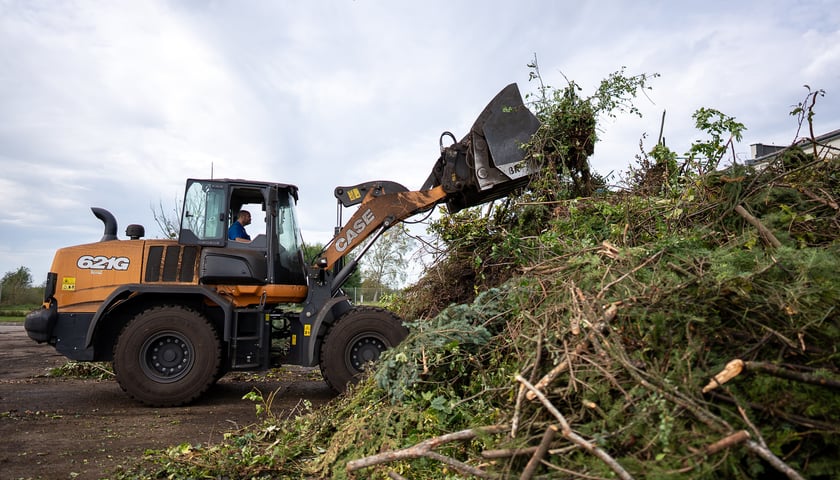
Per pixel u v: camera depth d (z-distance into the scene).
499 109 6.05
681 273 3.10
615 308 2.89
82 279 6.30
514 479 2.41
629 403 2.45
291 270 6.73
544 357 3.08
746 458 2.09
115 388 7.19
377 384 4.18
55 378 8.04
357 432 3.69
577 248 4.15
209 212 6.46
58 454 4.16
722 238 3.80
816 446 2.13
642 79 5.80
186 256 6.43
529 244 5.38
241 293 6.41
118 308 6.40
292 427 4.43
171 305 6.24
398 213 6.44
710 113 4.73
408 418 3.63
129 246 6.41
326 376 5.97
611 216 4.86
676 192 4.66
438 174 6.61
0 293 29.97
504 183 6.07
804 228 3.59
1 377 8.14
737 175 4.12
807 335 2.47
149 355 6.06
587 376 2.69
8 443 4.46
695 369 2.45
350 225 6.48
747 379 2.36
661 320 2.70
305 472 3.65
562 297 3.42
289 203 6.91
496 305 4.45
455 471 3.08
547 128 5.81
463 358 4.02
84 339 6.21
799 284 2.69
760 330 2.60
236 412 5.76
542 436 2.54
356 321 6.02
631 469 2.17
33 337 6.11
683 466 2.11
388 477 3.20
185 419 5.40
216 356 6.08
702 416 2.20
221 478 3.53
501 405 3.32
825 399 2.18
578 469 2.30
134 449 4.30
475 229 6.37
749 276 2.78
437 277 6.55
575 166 6.04
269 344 6.36
